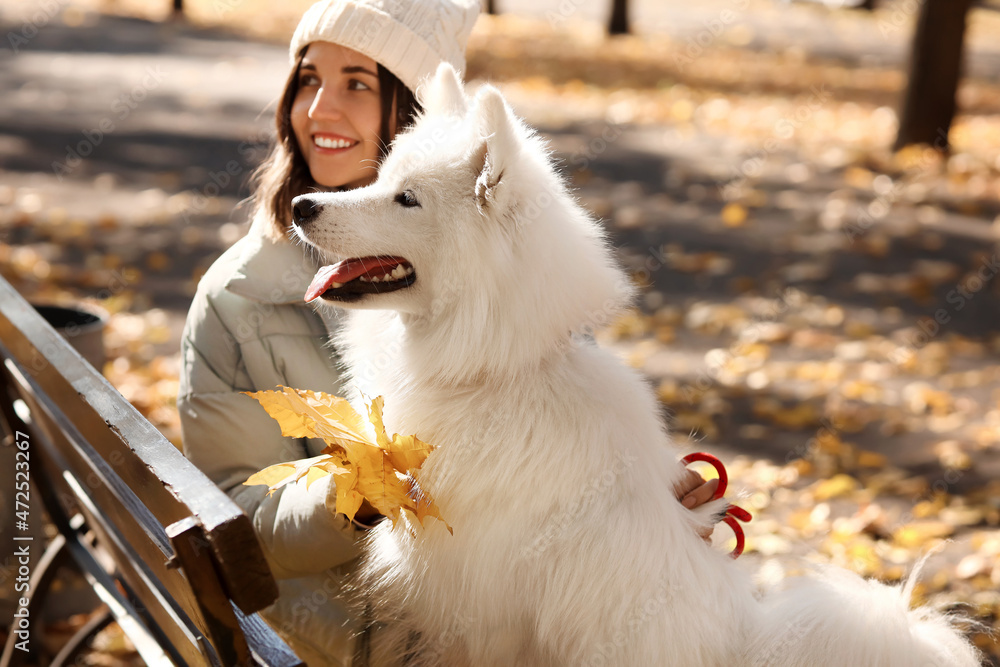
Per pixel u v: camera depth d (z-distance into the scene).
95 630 3.02
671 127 13.30
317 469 1.87
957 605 3.61
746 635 2.18
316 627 2.40
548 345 2.17
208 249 7.68
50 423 2.49
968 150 11.74
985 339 6.52
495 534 2.10
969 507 4.38
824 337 6.51
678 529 2.20
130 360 5.56
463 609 2.17
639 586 2.08
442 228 2.21
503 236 2.12
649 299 7.17
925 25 11.27
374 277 2.26
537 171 2.21
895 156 11.47
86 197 8.80
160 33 19.30
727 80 17.31
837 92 16.53
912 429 5.21
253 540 1.37
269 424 2.39
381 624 2.41
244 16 23.03
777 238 8.65
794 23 28.83
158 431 1.65
